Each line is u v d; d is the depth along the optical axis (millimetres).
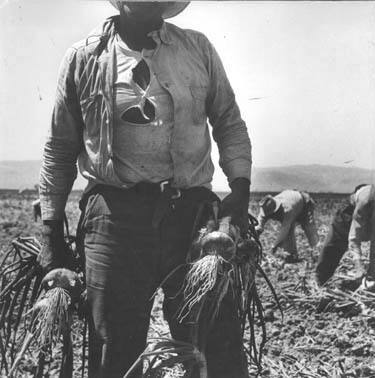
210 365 2221
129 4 2195
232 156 2344
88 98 2219
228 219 2201
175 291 2238
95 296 2225
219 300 2137
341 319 4215
